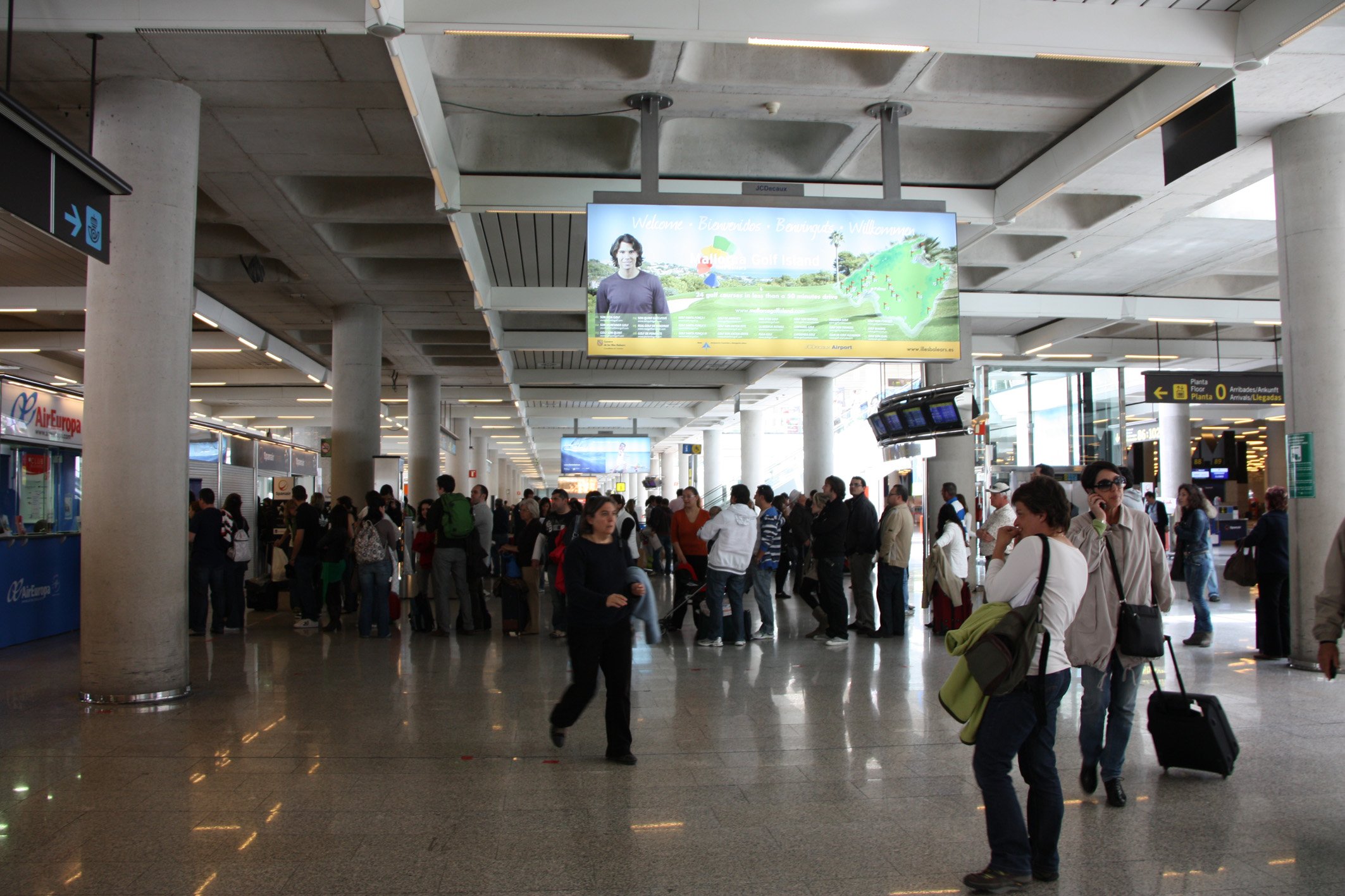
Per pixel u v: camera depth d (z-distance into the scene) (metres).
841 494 11.05
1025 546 3.90
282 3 6.64
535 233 13.28
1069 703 7.25
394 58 6.98
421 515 14.12
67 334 19.98
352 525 12.74
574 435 39.16
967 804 4.85
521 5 6.70
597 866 4.03
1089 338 22.52
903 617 11.21
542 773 5.41
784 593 17.41
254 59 7.45
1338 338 9.00
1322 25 7.43
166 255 7.56
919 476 32.75
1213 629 11.57
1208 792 5.02
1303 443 9.05
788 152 10.75
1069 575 3.86
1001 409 23.67
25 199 5.43
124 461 7.31
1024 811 4.69
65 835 4.41
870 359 9.42
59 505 13.06
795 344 9.26
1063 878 3.90
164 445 7.46
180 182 7.73
